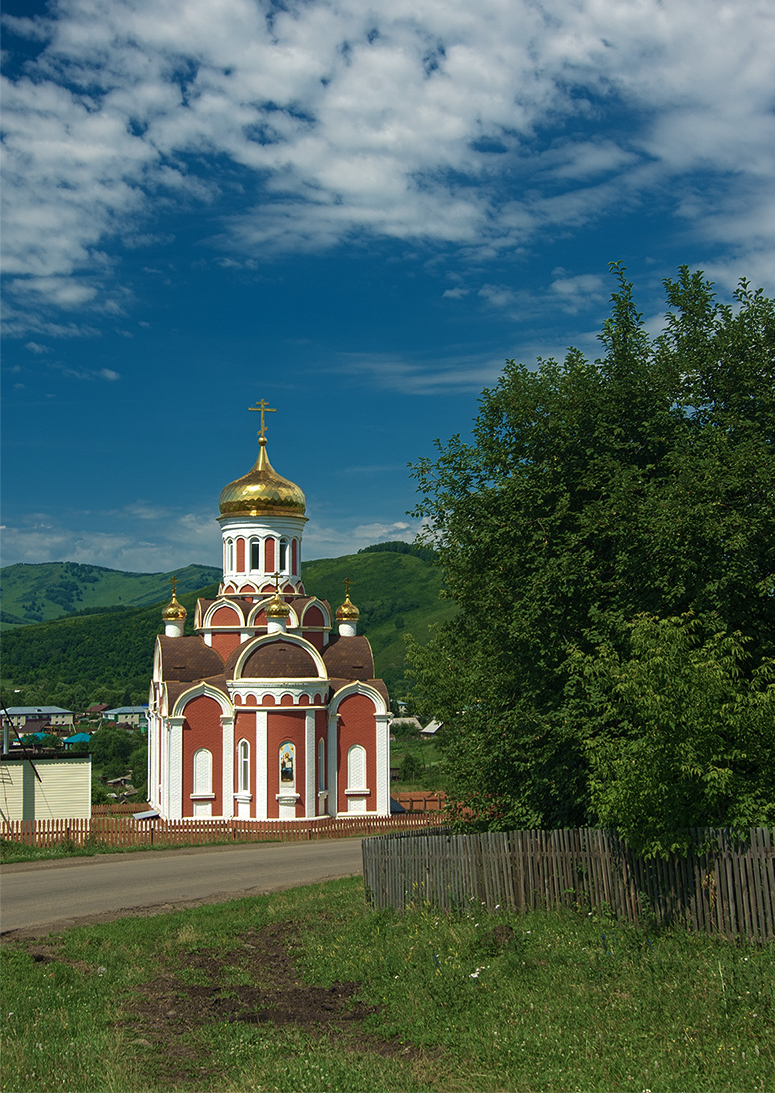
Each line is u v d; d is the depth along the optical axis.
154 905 26.64
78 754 49.97
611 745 19.30
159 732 53.75
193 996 17.12
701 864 17.98
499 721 25.50
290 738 47.94
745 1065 12.38
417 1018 15.12
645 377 25.19
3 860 35.81
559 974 16.50
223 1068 13.55
